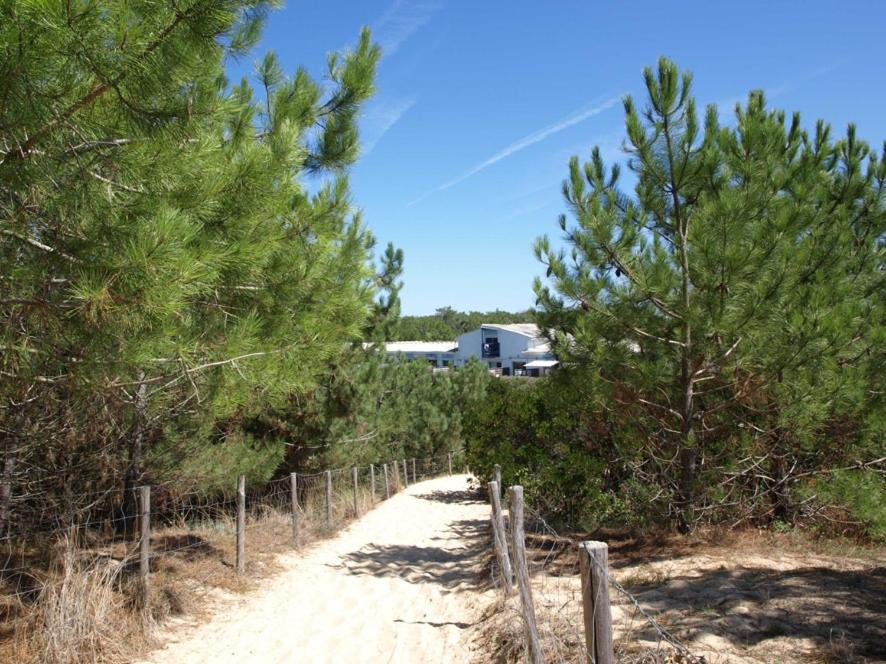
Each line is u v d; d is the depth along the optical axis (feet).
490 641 16.79
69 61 9.88
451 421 82.38
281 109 22.76
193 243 14.14
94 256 11.50
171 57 10.41
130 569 22.11
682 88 23.00
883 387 23.81
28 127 10.59
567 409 30.30
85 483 25.36
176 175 13.28
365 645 17.99
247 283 18.34
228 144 18.06
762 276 21.49
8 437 20.43
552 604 17.99
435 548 33.30
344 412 44.19
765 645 13.15
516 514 14.46
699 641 13.64
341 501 44.83
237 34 13.07
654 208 24.53
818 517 25.75
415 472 75.15
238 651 17.44
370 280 25.80
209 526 31.65
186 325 15.42
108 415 22.41
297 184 20.16
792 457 25.89
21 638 15.60
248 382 18.06
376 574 27.17
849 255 25.30
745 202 21.45
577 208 24.39
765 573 18.89
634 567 21.29
